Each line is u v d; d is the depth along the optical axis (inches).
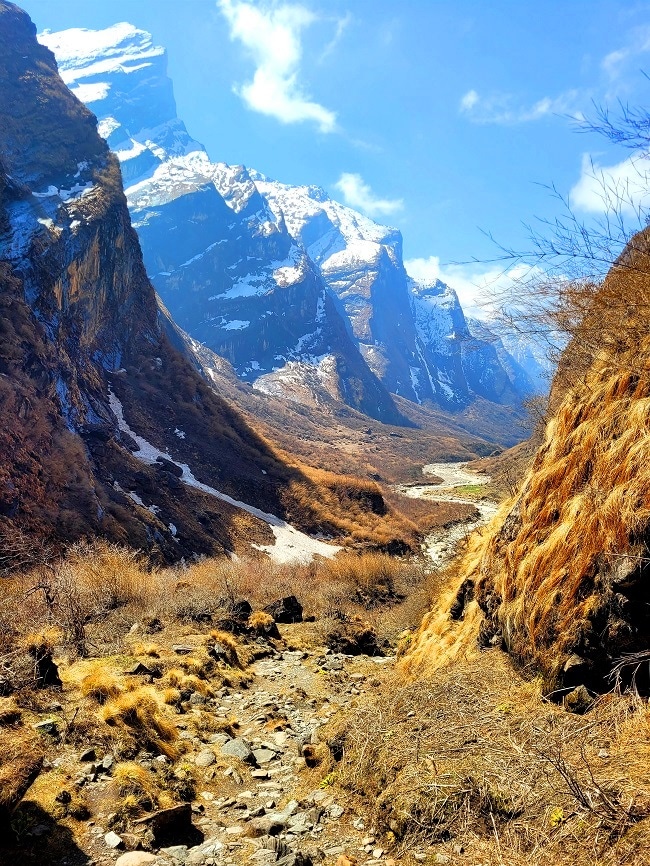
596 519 176.4
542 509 220.7
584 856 113.9
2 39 2876.5
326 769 201.8
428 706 203.2
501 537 256.5
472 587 300.0
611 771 131.0
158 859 144.3
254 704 292.2
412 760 169.8
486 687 201.5
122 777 178.4
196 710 261.0
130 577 506.3
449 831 139.6
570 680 171.2
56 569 408.8
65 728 197.9
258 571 937.5
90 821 159.5
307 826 165.2
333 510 2117.4
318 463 3961.6
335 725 230.7
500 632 230.5
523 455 359.9
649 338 193.8
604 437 197.6
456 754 165.0
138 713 217.0
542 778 140.8
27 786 148.8
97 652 310.8
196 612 451.2
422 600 518.3
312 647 448.5
